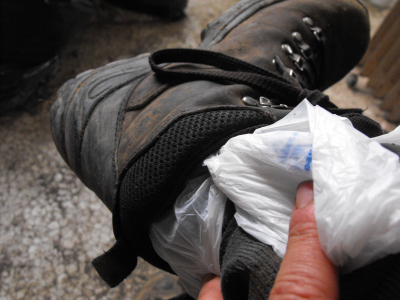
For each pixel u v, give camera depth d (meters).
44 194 0.87
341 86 1.12
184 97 0.45
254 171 0.32
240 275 0.28
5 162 0.90
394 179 0.24
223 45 0.60
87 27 1.13
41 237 0.81
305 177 0.29
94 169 0.49
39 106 1.00
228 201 0.35
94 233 0.83
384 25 1.05
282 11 0.66
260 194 0.31
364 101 1.09
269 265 0.26
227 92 0.44
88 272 0.78
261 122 0.38
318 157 0.27
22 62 0.88
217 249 0.35
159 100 0.47
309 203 0.26
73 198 0.87
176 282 0.78
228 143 0.35
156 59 0.52
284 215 0.30
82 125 0.53
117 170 0.43
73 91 0.57
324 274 0.23
